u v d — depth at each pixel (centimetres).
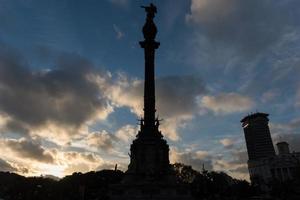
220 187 17000
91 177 19338
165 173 9419
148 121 10250
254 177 19400
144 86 10925
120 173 19550
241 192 17275
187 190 8869
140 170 9412
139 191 8681
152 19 11969
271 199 16012
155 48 11550
